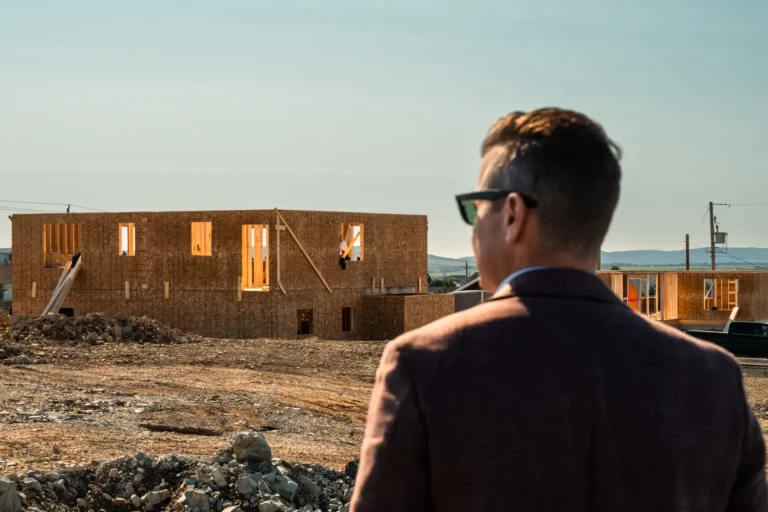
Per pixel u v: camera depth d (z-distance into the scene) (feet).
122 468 23.76
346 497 24.57
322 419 45.14
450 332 5.75
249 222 106.42
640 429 5.49
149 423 38.52
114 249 111.75
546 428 5.42
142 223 110.32
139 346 68.64
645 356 5.67
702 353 5.88
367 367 63.98
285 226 106.11
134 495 22.90
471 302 123.54
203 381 53.78
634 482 5.44
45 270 116.67
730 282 140.77
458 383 5.52
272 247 105.81
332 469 26.02
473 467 5.41
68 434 32.81
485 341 5.64
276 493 23.27
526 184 5.93
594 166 5.92
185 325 108.78
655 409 5.53
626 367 5.61
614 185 6.06
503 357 5.57
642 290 139.74
